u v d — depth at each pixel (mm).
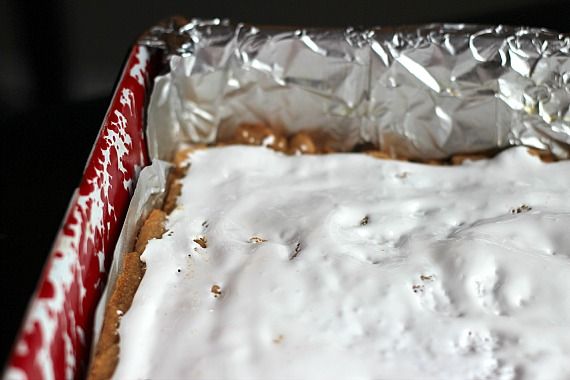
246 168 332
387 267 287
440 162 340
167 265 292
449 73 327
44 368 240
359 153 343
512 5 399
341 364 262
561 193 315
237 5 413
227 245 297
